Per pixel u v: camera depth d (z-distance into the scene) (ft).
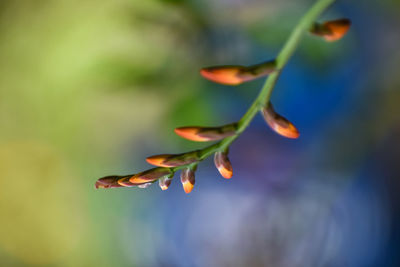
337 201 2.41
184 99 1.75
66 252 2.85
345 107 2.11
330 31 1.01
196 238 2.55
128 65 1.77
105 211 2.77
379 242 2.33
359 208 2.39
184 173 1.09
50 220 2.84
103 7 1.87
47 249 2.86
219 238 2.49
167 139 1.88
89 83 1.93
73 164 2.58
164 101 1.85
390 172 2.30
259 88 1.71
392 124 2.20
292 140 2.34
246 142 2.38
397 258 2.28
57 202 2.80
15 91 2.26
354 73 1.96
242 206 2.48
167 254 2.61
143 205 2.71
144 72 1.76
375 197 2.34
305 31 1.02
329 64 1.73
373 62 1.96
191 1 1.70
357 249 2.37
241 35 1.74
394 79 2.03
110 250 2.77
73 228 2.84
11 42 2.17
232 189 2.48
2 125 2.41
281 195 2.45
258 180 2.44
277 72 1.03
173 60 1.75
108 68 1.81
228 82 1.02
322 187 2.42
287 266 2.40
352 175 2.35
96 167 2.57
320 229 2.42
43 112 2.30
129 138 2.35
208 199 2.53
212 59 1.75
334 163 2.35
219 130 1.06
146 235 2.68
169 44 1.76
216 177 2.49
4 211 2.81
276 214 2.44
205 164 2.44
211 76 1.02
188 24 1.73
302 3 1.71
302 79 1.90
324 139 2.27
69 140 2.42
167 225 2.63
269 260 2.41
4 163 2.64
